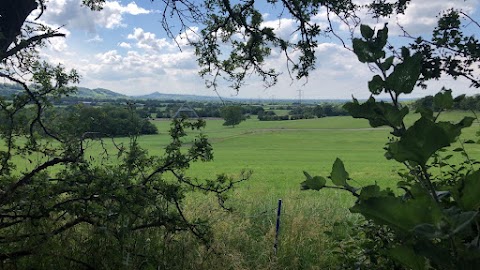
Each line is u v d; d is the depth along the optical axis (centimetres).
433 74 163
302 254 574
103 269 420
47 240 393
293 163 5822
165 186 441
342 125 13300
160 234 489
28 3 416
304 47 527
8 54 389
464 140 270
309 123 13812
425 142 98
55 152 427
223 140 10225
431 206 91
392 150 107
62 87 416
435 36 164
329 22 496
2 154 393
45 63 411
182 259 475
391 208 93
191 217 572
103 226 381
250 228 673
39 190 374
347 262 317
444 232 88
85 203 383
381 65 118
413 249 101
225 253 512
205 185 487
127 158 422
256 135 11225
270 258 564
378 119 117
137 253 434
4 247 398
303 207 784
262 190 1255
